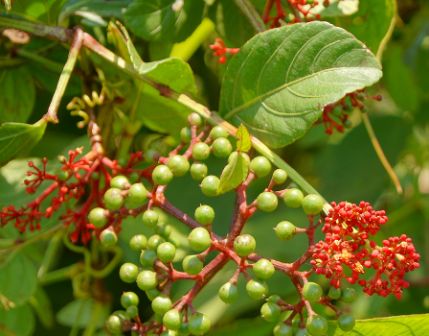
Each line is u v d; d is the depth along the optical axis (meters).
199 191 0.66
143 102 0.53
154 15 0.51
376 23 0.52
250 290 0.42
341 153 0.72
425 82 0.71
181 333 0.43
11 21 0.51
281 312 0.43
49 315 0.67
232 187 0.44
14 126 0.46
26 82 0.56
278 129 0.47
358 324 0.45
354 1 0.52
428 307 0.71
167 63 0.47
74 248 0.60
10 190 0.55
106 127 0.53
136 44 0.55
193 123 0.47
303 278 0.43
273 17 0.50
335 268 0.42
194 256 0.43
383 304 0.69
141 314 0.70
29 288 0.57
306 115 0.46
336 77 0.45
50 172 0.56
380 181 0.71
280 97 0.47
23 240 0.56
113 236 0.45
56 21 0.52
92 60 0.53
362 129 0.72
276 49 0.47
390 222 0.71
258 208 0.44
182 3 0.50
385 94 0.75
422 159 0.74
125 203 0.46
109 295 0.64
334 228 0.42
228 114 0.48
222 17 0.53
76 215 0.48
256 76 0.47
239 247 0.42
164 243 0.44
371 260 0.42
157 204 0.45
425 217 0.71
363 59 0.45
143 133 0.59
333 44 0.45
